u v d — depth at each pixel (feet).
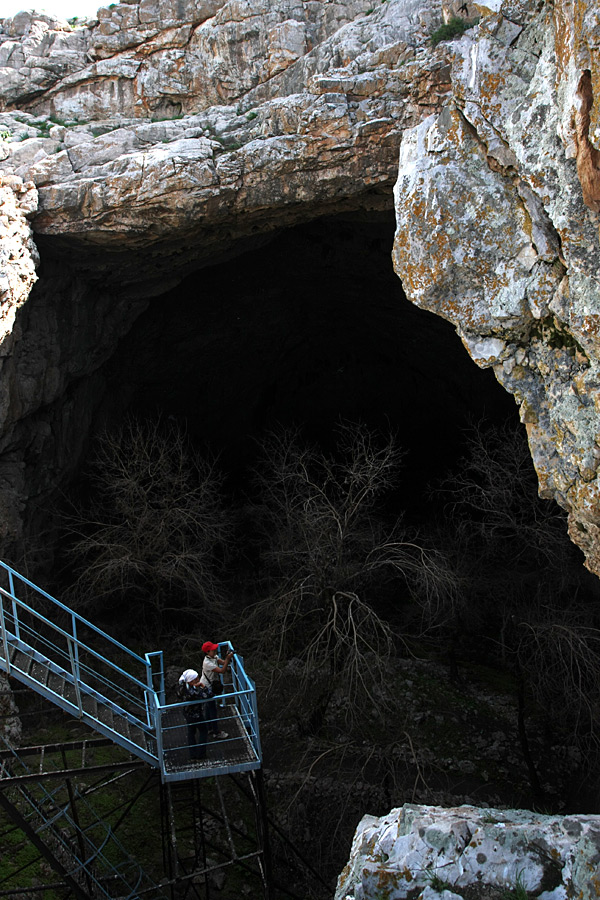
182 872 38.45
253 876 42.29
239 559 71.87
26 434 49.52
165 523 54.39
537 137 24.13
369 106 40.27
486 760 48.32
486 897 17.99
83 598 53.88
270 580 63.36
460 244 26.84
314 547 48.96
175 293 63.62
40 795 41.24
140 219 44.47
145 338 64.54
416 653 58.03
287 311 71.36
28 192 43.60
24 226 43.11
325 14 44.78
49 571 55.67
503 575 56.03
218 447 79.97
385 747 45.60
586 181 21.54
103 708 30.76
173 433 74.23
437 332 71.77
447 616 53.52
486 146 26.08
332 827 44.24
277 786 46.09
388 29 40.63
